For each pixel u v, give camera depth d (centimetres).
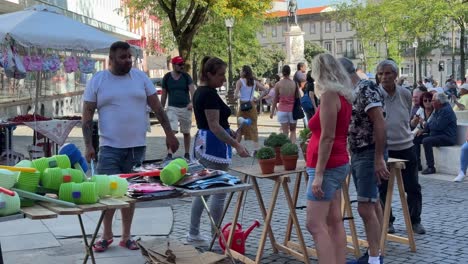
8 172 401
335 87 445
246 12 2189
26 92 2420
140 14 3178
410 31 4453
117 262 572
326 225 468
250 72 1263
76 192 408
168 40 3422
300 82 1491
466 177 1027
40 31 979
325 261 458
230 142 568
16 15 1032
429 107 1108
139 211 796
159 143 1659
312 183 458
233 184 471
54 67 1155
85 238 504
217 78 575
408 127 656
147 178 485
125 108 580
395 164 576
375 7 5094
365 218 530
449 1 4159
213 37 3173
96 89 580
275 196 546
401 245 629
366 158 521
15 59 969
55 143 1084
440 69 5684
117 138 580
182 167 461
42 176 427
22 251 614
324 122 445
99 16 3306
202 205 616
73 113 3155
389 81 642
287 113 1326
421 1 4241
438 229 689
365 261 546
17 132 2078
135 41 2369
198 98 578
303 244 548
